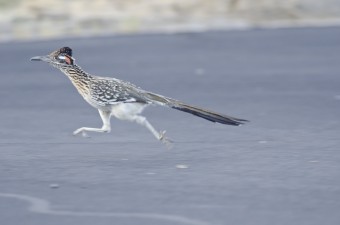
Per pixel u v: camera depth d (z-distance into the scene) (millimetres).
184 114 18391
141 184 12219
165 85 22734
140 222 10547
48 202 11430
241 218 10648
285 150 14523
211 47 31516
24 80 24453
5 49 31938
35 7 39156
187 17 39562
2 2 39719
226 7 40625
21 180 12570
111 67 26594
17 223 10586
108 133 16328
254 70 25484
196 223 10484
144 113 18547
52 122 17672
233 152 14375
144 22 38812
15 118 18219
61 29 37625
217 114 13250
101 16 38906
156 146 14961
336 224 10398
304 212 10867
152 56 29250
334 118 17641
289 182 12281
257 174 12773
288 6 41125
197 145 15016
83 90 13469
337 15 41156
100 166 13383
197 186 12094
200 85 22625
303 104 19406
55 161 13797
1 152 14578
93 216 10805
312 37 34250
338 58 28125
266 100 20062
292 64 26797
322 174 12742
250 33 35938
